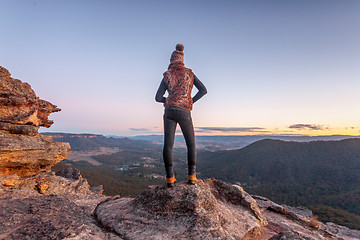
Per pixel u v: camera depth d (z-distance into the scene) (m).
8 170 6.42
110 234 2.84
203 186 4.06
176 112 3.60
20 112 6.48
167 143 3.66
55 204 3.37
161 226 3.03
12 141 6.01
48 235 2.32
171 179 3.69
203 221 3.03
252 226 3.63
